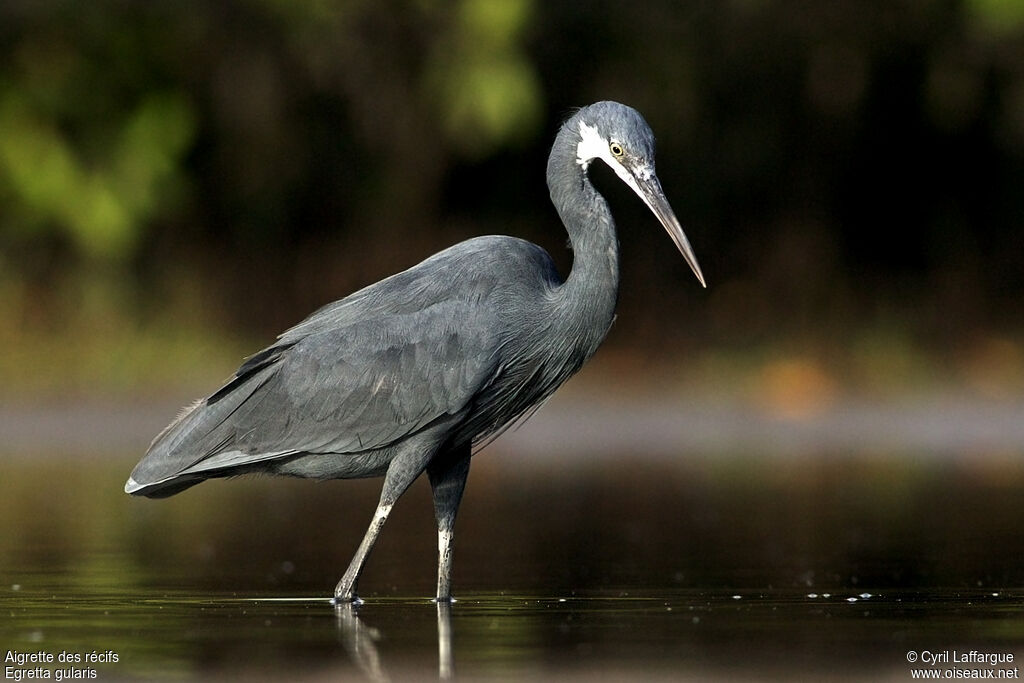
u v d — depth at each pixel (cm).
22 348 1959
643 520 1139
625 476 1428
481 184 2302
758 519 1134
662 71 2183
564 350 830
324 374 812
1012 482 1334
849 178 2352
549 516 1170
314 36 2055
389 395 805
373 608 763
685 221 2302
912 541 1007
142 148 2089
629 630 686
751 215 2336
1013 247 2344
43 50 2064
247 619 725
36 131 2053
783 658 613
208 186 2231
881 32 2191
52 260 2108
